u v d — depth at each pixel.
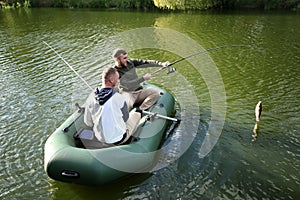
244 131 4.25
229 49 7.98
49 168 3.06
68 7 16.75
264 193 3.19
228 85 5.79
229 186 3.29
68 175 3.04
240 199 3.12
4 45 8.91
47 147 3.27
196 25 10.94
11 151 3.93
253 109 4.84
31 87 5.89
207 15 12.90
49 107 5.06
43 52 8.12
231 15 12.70
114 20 12.33
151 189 3.27
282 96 5.27
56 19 12.93
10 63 7.32
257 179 3.38
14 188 3.32
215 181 3.37
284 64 6.83
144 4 15.30
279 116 4.61
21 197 3.20
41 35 10.00
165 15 13.26
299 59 7.12
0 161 3.74
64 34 10.07
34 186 3.34
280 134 4.17
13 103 5.24
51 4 17.27
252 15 12.52
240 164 3.61
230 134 4.19
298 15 12.21
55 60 7.44
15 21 12.77
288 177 3.40
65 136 3.45
